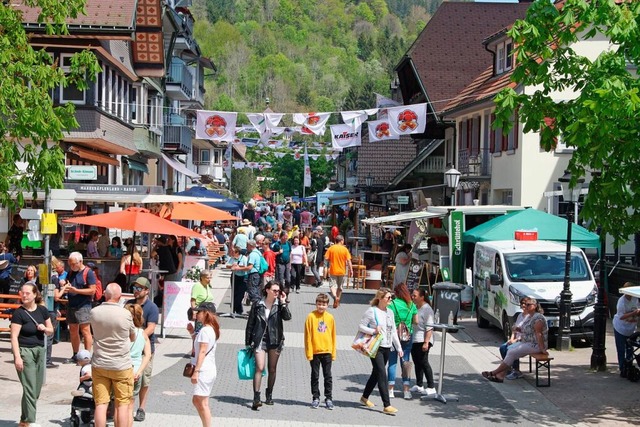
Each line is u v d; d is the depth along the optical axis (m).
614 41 14.23
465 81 49.66
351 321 25.03
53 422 12.54
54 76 16.33
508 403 15.12
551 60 15.34
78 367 16.69
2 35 16.03
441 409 14.55
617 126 13.43
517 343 16.84
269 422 13.04
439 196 52.25
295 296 30.86
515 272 21.62
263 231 38.16
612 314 26.36
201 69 65.44
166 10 43.41
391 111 31.91
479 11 52.25
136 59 39.31
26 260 22.91
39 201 25.58
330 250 28.08
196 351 11.84
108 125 33.47
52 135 15.88
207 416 11.85
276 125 32.00
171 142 51.69
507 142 37.31
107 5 31.42
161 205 25.45
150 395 14.64
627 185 14.84
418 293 15.34
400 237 38.16
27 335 12.02
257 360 13.88
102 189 25.34
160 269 22.69
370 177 53.75
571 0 14.30
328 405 14.16
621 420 13.97
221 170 81.19
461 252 27.12
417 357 15.42
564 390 16.23
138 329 12.24
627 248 32.59
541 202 35.34
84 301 16.92
